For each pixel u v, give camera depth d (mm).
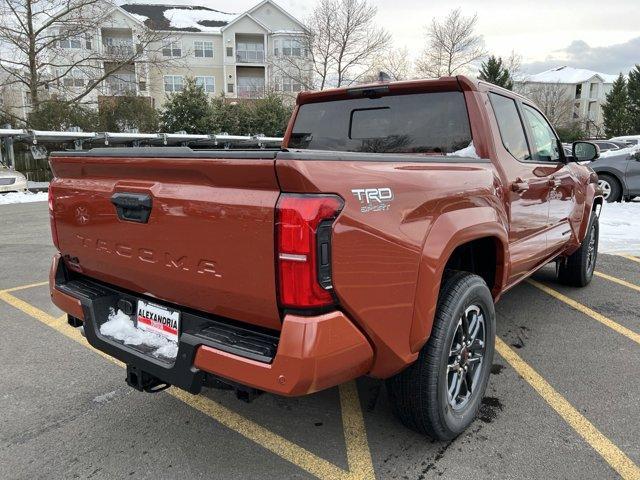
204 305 2205
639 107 56031
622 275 6230
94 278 2844
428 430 2590
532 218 3752
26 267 6688
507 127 3580
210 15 49938
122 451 2674
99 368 3660
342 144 3854
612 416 2996
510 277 3473
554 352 3924
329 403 3172
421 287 2258
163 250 2234
